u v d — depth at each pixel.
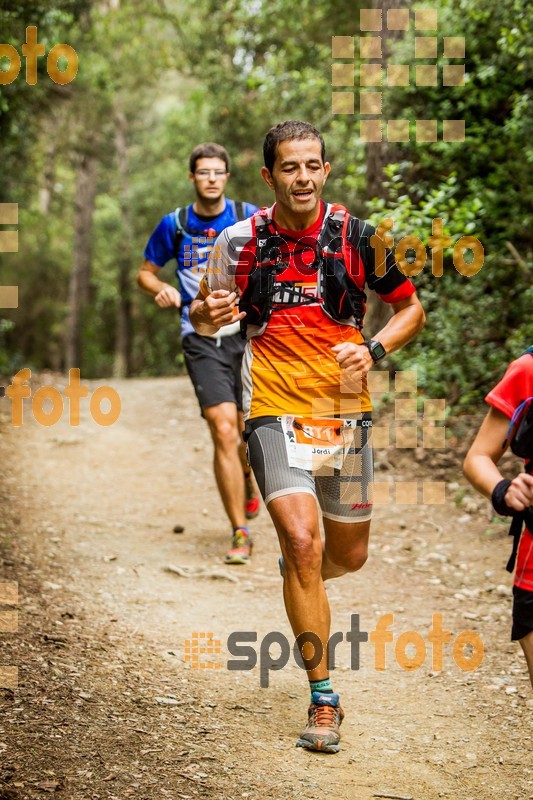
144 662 5.13
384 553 7.83
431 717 4.75
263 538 8.22
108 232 43.72
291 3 17.45
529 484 3.19
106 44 26.48
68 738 3.97
